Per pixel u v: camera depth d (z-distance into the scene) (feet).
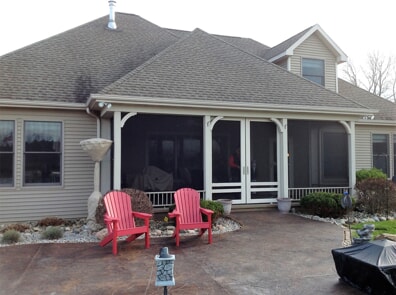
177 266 15.78
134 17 43.47
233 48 36.73
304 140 37.73
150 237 21.70
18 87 28.37
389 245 12.59
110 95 24.90
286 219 27.25
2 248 19.17
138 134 35.45
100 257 17.31
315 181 37.70
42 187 28.53
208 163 28.60
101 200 22.40
